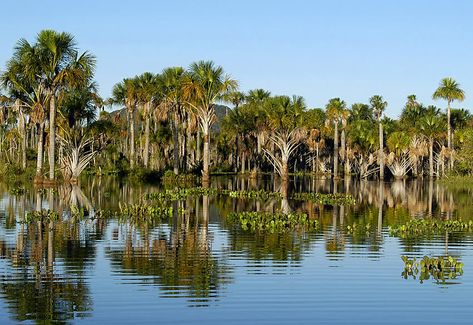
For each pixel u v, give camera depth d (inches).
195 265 625.3
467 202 1530.5
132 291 514.9
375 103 3031.5
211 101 2201.0
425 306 485.1
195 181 2367.1
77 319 437.1
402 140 3139.8
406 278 579.5
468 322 445.7
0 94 2119.8
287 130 2539.4
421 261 614.9
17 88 1957.4
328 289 532.7
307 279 568.7
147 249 711.7
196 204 1316.4
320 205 1353.3
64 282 542.6
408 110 3553.2
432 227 956.0
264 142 2933.1
